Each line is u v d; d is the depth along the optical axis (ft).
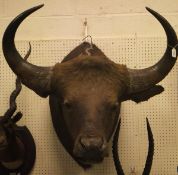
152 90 5.85
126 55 7.41
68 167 7.30
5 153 6.57
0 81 7.56
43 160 7.36
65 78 5.29
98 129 4.80
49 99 7.11
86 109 4.93
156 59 7.39
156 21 7.66
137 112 7.33
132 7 7.72
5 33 5.32
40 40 7.52
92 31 7.73
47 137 7.39
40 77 5.51
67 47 7.50
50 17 7.81
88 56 5.58
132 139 7.29
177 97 7.33
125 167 7.26
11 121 6.32
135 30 7.69
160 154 7.28
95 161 4.90
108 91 5.12
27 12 5.21
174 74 7.35
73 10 7.79
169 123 7.30
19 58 5.54
